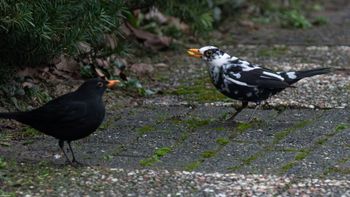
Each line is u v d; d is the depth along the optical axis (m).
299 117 12.08
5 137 11.05
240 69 11.58
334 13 22.56
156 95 13.53
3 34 11.81
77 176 9.45
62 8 11.88
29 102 12.44
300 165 9.89
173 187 9.12
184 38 17.69
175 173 9.60
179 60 15.99
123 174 9.54
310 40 18.22
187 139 11.05
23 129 11.44
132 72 14.72
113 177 9.43
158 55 16.22
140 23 17.19
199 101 13.11
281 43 17.86
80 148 10.64
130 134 11.28
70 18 12.38
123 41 15.10
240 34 18.83
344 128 11.46
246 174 9.58
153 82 14.34
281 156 10.27
